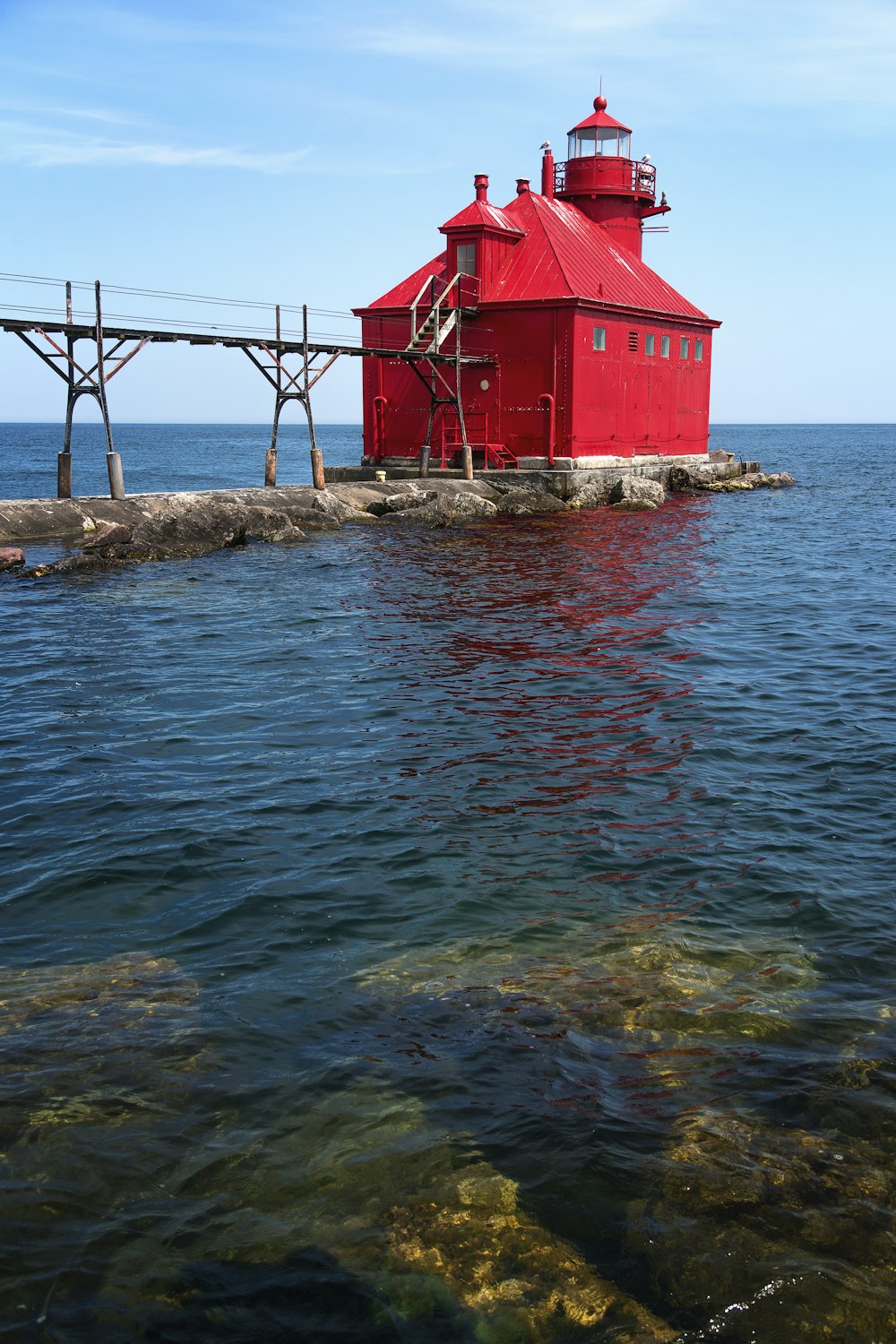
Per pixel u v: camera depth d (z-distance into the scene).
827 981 6.51
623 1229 4.48
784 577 24.56
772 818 9.38
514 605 20.30
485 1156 4.92
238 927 7.27
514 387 40.62
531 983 6.47
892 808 9.62
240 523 29.12
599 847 8.72
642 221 49.66
